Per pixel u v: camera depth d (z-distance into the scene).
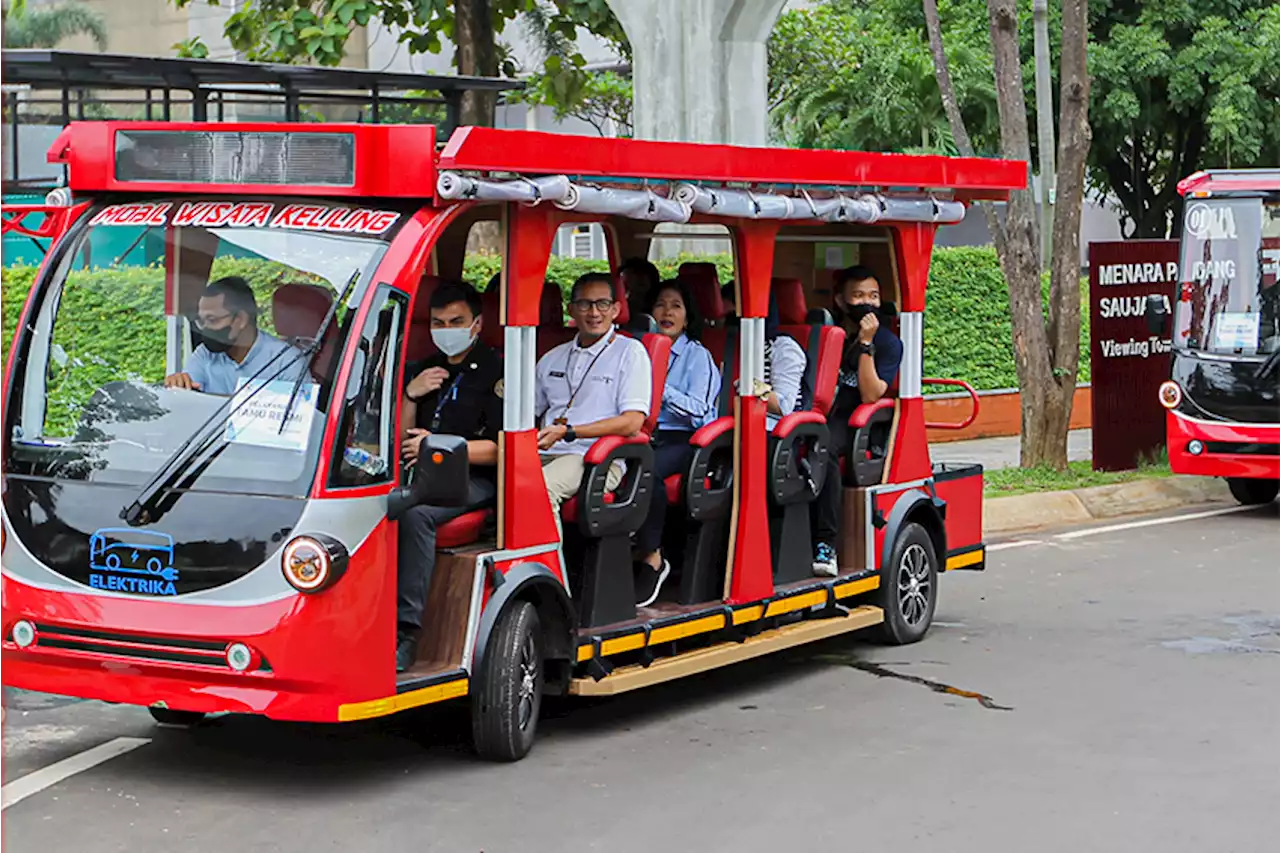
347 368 6.68
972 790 7.10
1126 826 6.61
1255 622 10.72
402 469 7.12
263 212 6.96
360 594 6.62
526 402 7.45
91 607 6.67
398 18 20.81
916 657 9.79
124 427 6.86
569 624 7.66
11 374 7.08
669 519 8.88
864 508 9.86
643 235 9.72
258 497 6.58
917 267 10.09
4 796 6.84
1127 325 17.25
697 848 6.32
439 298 7.52
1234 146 29.84
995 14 16.05
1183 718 8.33
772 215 8.54
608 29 21.64
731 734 8.05
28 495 6.87
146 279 7.02
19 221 7.42
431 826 6.55
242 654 6.47
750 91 19.77
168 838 6.35
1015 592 11.83
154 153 7.11
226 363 6.87
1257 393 15.24
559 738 7.95
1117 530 14.70
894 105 29.70
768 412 9.09
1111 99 29.77
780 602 9.02
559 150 7.27
